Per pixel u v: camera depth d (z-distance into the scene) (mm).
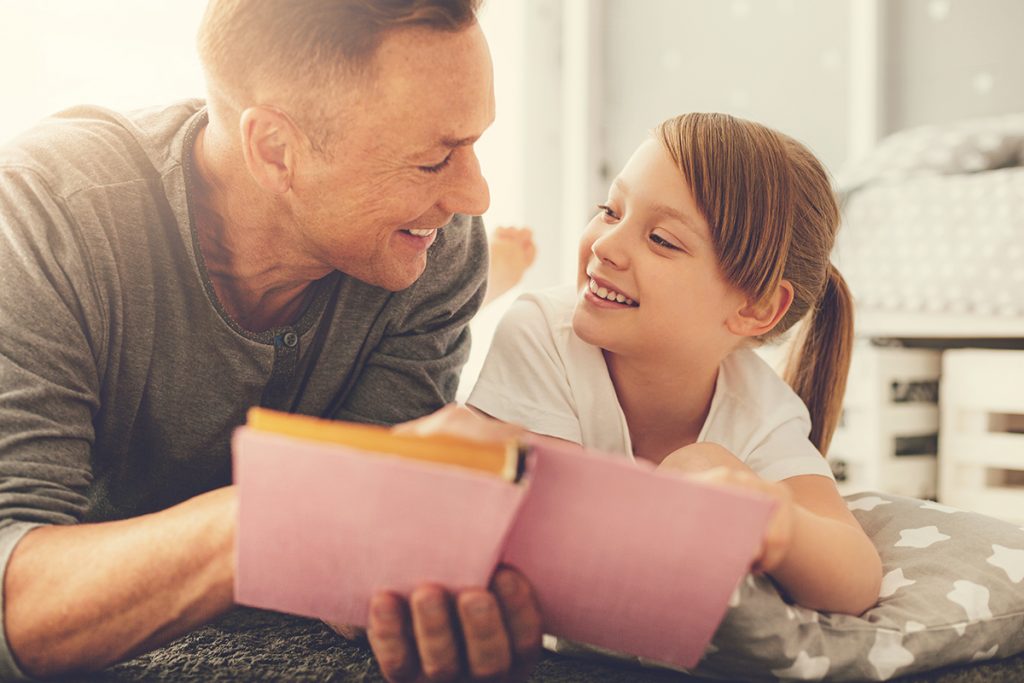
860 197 2158
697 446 875
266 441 563
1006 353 1898
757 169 992
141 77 2371
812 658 769
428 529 579
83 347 821
